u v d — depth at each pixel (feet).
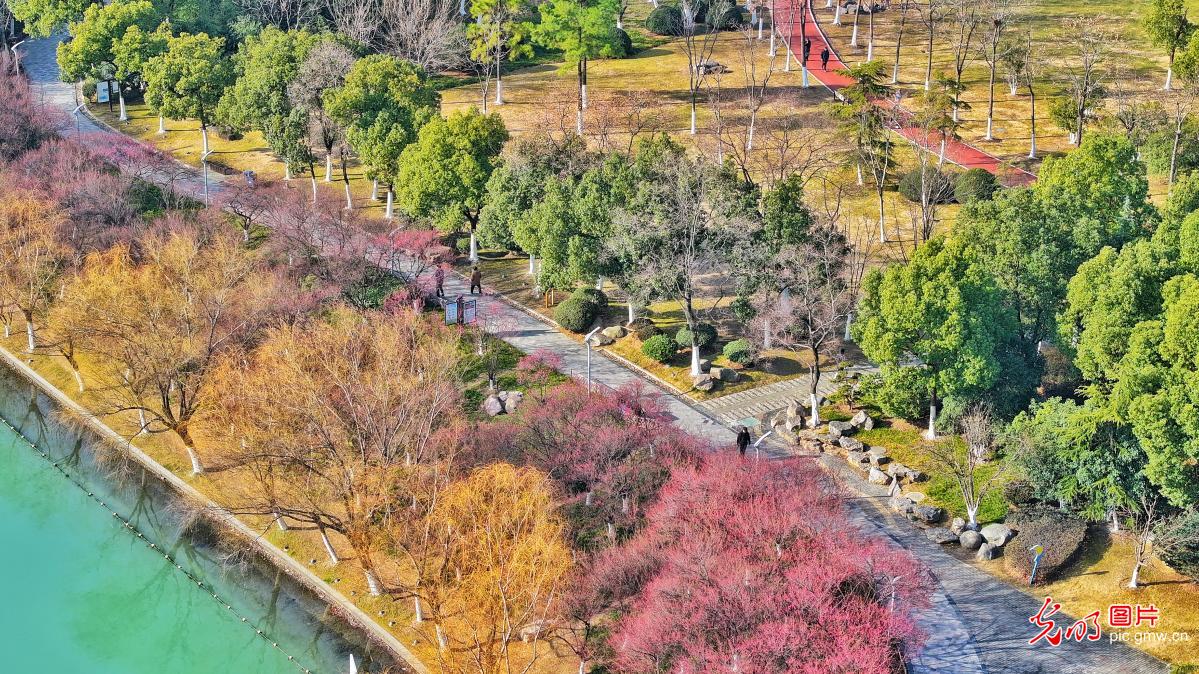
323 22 535.19
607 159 345.10
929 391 274.16
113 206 368.07
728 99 465.88
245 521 278.26
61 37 594.24
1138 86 454.81
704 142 424.46
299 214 350.43
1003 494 255.09
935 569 241.76
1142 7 552.00
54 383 335.67
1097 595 231.91
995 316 270.67
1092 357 252.21
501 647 219.61
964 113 449.06
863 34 537.24
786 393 303.48
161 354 283.79
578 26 449.06
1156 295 249.34
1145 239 287.89
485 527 229.86
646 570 224.53
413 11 496.64
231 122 436.76
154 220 370.12
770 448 281.74
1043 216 285.84
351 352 278.67
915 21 550.77
